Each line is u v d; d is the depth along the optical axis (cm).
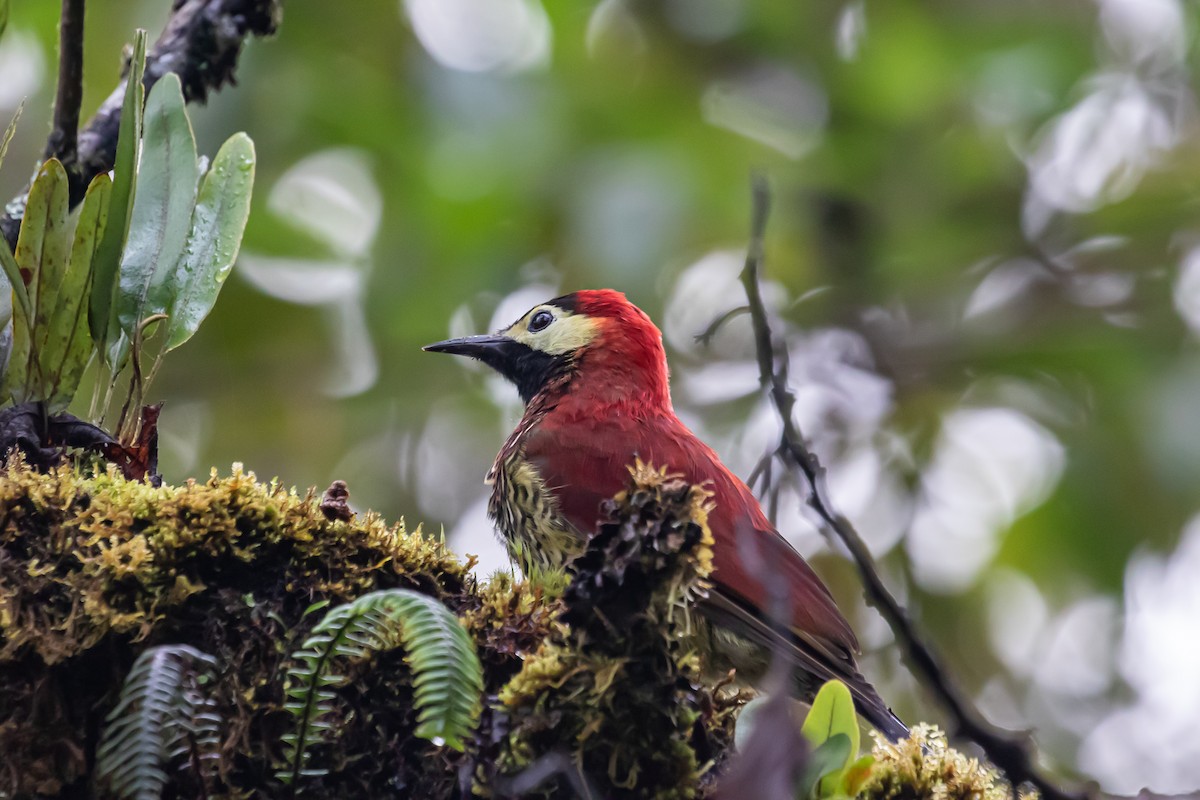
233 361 1327
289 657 481
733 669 652
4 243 568
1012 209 1438
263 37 770
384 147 1207
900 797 496
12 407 580
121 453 587
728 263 1377
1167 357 1287
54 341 586
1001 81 1328
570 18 1245
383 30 1207
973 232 1434
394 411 1359
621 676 447
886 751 517
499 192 1194
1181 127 1417
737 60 1391
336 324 1332
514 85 1196
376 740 477
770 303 586
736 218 1248
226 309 1306
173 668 429
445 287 1240
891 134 1384
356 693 479
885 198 1390
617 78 1288
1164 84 1402
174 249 612
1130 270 1398
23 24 1181
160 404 600
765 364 551
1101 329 1339
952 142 1392
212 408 1327
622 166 1188
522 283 1267
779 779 433
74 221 679
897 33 1359
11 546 484
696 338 573
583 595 446
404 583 517
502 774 450
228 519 492
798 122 1391
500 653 500
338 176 1316
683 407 1341
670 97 1281
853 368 1394
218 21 745
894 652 1227
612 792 450
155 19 1145
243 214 626
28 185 680
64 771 460
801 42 1380
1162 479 1207
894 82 1357
